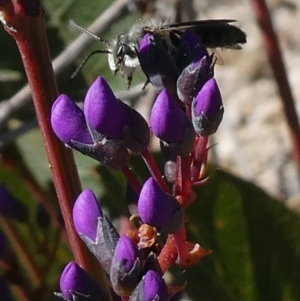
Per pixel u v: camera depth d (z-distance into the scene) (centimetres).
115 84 22
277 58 22
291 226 21
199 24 16
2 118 19
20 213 19
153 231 15
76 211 15
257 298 21
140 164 20
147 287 14
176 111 15
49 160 16
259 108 36
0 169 23
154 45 15
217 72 38
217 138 34
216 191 21
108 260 15
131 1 20
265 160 34
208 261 21
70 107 15
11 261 18
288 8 40
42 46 15
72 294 15
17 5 15
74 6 23
